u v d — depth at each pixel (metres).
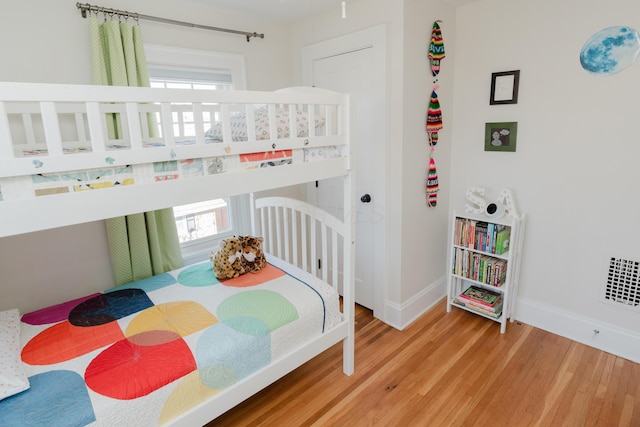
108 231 2.10
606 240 2.16
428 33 2.34
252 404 1.92
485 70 2.49
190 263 2.60
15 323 1.65
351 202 1.90
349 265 1.97
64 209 1.07
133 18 2.07
